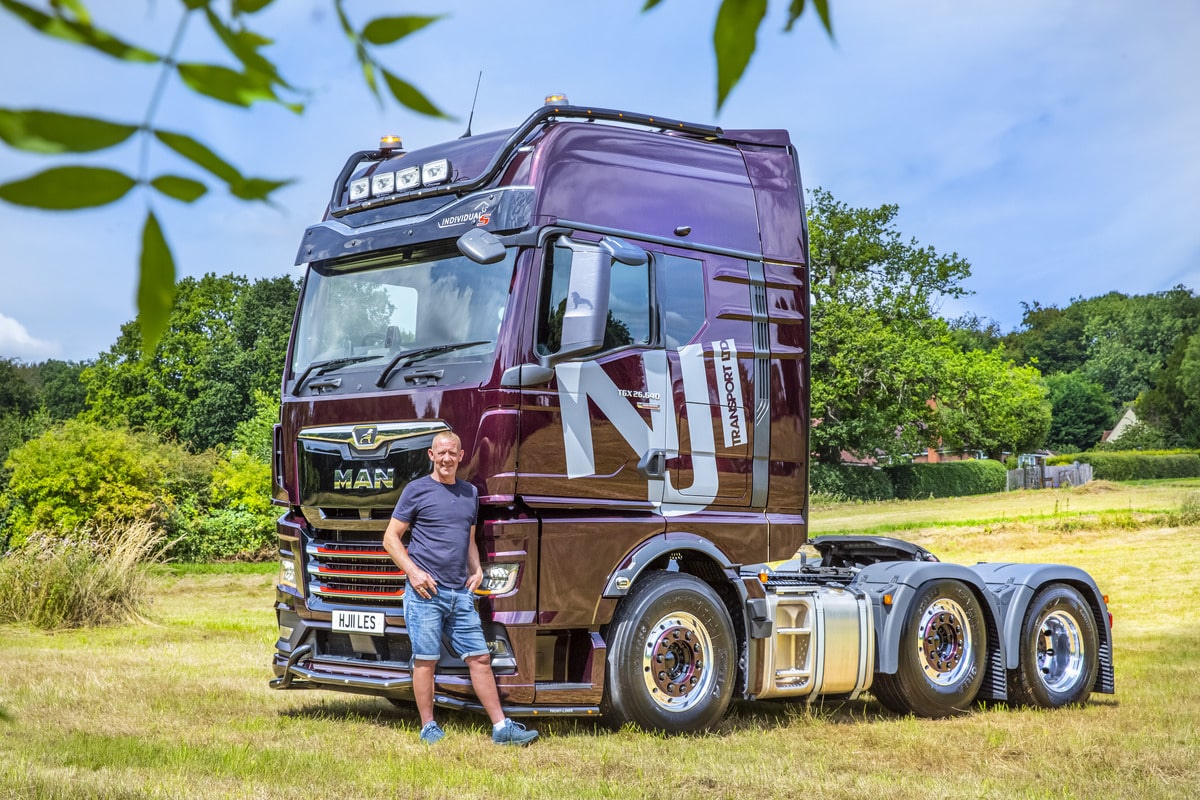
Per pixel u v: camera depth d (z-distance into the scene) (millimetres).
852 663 7977
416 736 6766
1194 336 93438
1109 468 68625
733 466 7508
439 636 6613
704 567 7641
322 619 7332
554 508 6777
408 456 6824
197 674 9445
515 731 6520
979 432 55656
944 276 52250
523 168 7012
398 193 7457
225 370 58906
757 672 7578
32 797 4945
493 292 6812
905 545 9141
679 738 6875
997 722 7988
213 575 25000
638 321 7160
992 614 8617
